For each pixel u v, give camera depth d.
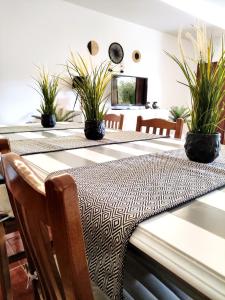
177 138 1.63
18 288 1.26
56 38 3.71
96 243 0.55
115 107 4.28
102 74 1.51
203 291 0.38
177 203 0.59
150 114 4.57
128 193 0.65
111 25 4.27
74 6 3.81
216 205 0.61
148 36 4.85
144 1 3.63
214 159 1.00
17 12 3.33
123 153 1.16
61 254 0.36
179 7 3.87
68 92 3.89
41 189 0.36
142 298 0.65
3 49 3.29
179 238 0.46
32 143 1.35
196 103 0.96
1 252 0.69
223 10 4.16
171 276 0.51
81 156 1.09
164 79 5.31
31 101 3.64
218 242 0.45
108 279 0.52
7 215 1.08
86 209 0.58
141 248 0.48
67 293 0.40
